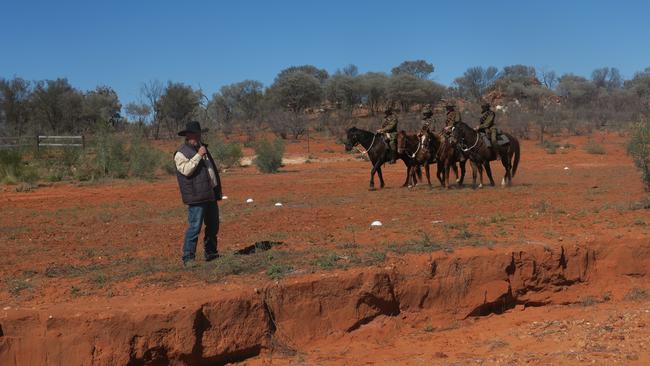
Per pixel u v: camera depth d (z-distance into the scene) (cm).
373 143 2028
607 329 820
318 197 1845
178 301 759
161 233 1270
